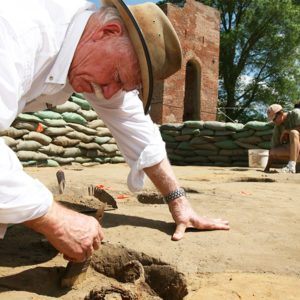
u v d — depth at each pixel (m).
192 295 1.40
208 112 15.97
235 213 2.77
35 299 1.43
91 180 4.54
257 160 8.13
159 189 2.29
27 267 1.80
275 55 24.08
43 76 1.50
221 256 1.84
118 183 4.36
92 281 1.78
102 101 2.16
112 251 1.93
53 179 4.43
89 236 1.46
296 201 3.44
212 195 3.57
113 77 1.56
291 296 1.40
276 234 2.24
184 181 5.12
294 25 23.31
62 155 7.58
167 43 1.67
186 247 1.96
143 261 1.83
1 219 1.25
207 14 15.52
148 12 1.64
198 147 9.77
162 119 13.86
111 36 1.50
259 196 3.65
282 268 1.70
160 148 2.23
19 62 1.25
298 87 25.44
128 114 2.19
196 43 15.12
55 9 1.45
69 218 1.41
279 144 6.75
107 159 8.58
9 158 1.25
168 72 1.76
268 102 24.95
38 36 1.35
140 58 1.52
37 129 6.95
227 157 9.39
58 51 1.46
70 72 1.57
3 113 1.22
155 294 1.72
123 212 2.74
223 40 23.92
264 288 1.47
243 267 1.71
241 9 25.09
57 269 1.79
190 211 2.28
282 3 23.08
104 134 8.43
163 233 2.21
